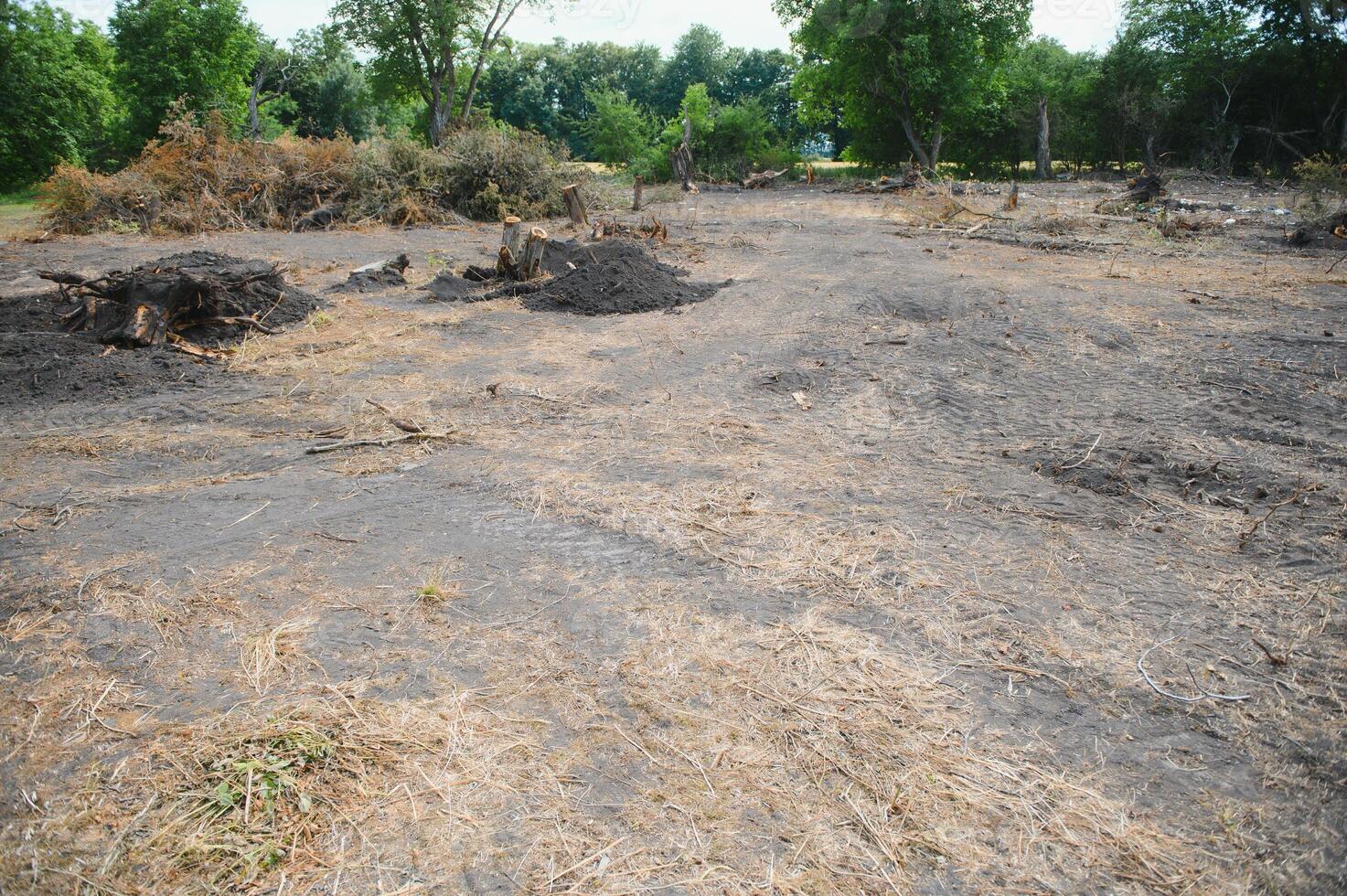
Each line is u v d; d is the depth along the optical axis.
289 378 6.52
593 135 42.97
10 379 6.32
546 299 8.97
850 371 6.38
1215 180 28.19
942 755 2.50
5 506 4.27
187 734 2.55
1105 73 33.19
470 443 5.10
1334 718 2.66
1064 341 7.08
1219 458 4.68
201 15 36.44
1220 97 32.31
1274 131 30.31
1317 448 4.85
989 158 37.06
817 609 3.26
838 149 59.31
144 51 35.59
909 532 3.88
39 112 30.16
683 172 32.31
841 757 2.49
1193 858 2.15
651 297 8.93
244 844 2.17
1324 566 3.58
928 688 2.80
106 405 5.95
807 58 38.28
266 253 13.55
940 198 20.47
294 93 49.62
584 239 13.98
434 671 2.88
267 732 2.54
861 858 2.14
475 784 2.38
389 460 4.84
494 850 2.16
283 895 2.03
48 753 2.49
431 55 34.62
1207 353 6.69
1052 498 4.25
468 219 19.27
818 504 4.19
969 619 3.19
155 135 35.72
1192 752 2.53
